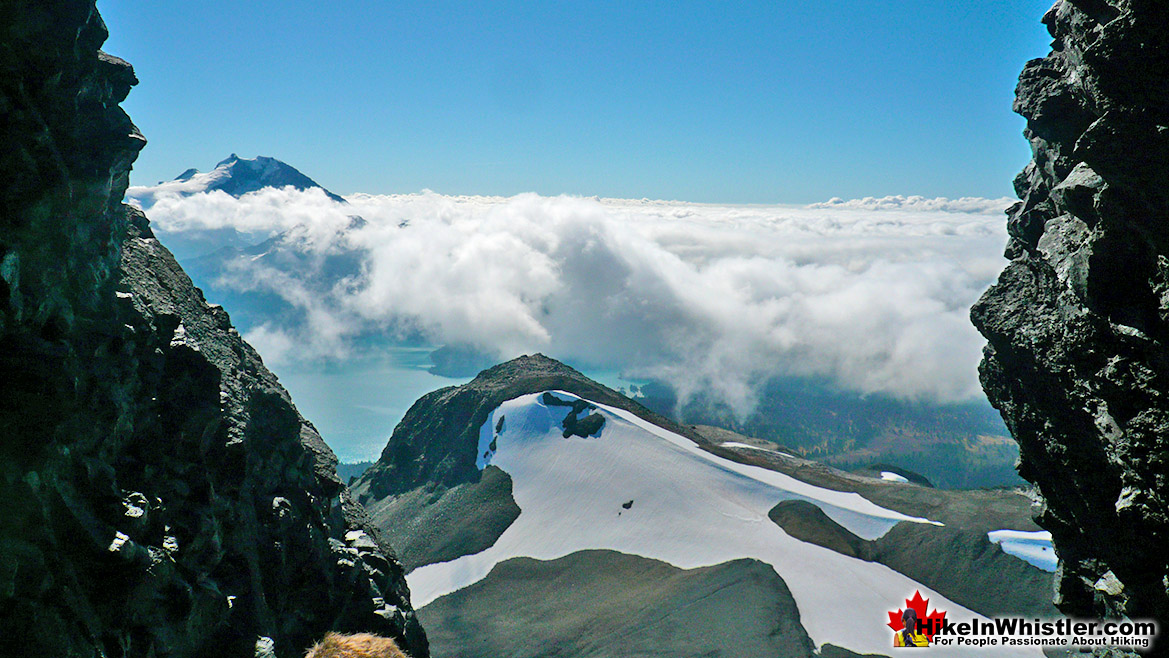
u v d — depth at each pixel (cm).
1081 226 2912
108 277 2502
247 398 3350
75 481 2012
